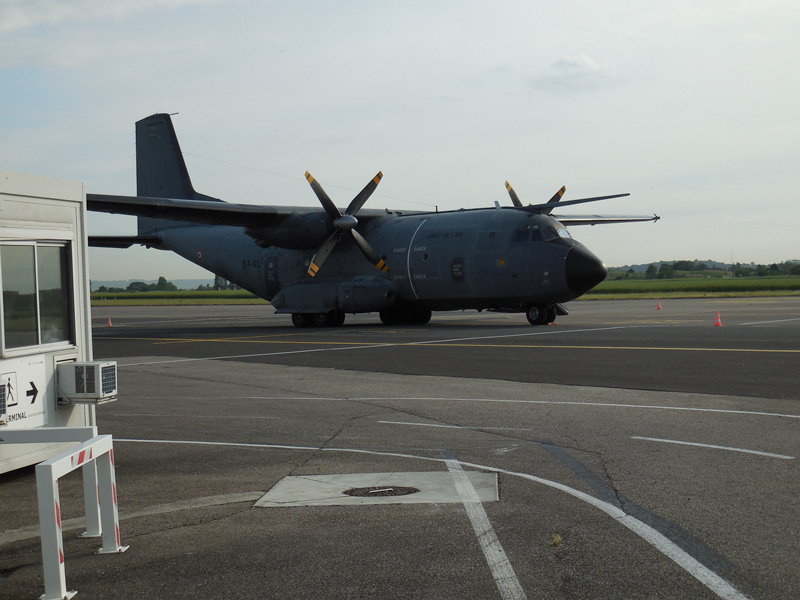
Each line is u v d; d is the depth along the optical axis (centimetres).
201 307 6619
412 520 570
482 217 2767
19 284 724
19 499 675
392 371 1498
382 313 3162
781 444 795
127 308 6694
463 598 429
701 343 1856
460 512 586
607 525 548
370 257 2919
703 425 901
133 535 554
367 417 1017
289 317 4319
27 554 532
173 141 3538
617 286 9194
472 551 502
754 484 645
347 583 455
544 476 689
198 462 780
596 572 461
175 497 652
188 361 1792
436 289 2825
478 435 883
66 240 784
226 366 1669
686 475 679
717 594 427
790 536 517
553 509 589
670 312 3612
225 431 943
